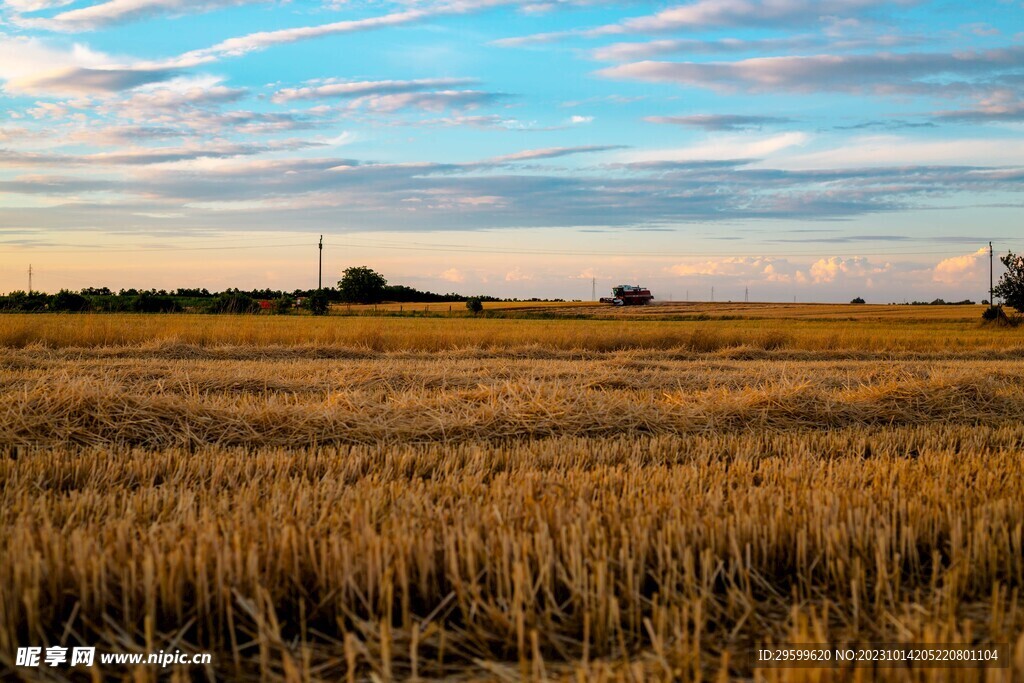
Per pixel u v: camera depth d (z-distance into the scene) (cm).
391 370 1202
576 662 264
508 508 387
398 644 278
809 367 1598
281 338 2023
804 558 338
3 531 356
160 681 257
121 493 475
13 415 667
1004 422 844
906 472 514
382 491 442
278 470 538
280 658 272
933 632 261
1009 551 344
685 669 246
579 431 731
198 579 289
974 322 4941
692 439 698
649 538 346
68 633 286
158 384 923
